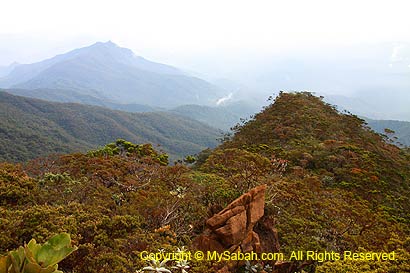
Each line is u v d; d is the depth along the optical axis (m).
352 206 12.21
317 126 28.38
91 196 8.65
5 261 1.16
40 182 9.43
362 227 10.18
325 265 5.64
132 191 9.69
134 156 15.43
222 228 6.52
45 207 6.60
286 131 26.73
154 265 4.88
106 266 5.06
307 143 24.23
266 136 27.00
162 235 6.67
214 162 15.19
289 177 15.96
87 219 6.60
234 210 6.80
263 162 14.36
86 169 11.90
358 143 26.44
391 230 10.60
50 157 14.23
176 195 9.00
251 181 10.40
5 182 8.55
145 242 6.02
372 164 20.64
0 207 6.95
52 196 8.51
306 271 7.24
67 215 6.69
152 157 16.17
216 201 8.54
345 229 9.80
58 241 1.31
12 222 5.89
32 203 7.97
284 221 9.23
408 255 5.74
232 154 15.55
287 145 24.03
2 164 10.59
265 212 8.44
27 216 6.09
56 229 5.82
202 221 7.59
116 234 6.30
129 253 5.75
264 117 31.38
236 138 28.97
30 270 1.16
